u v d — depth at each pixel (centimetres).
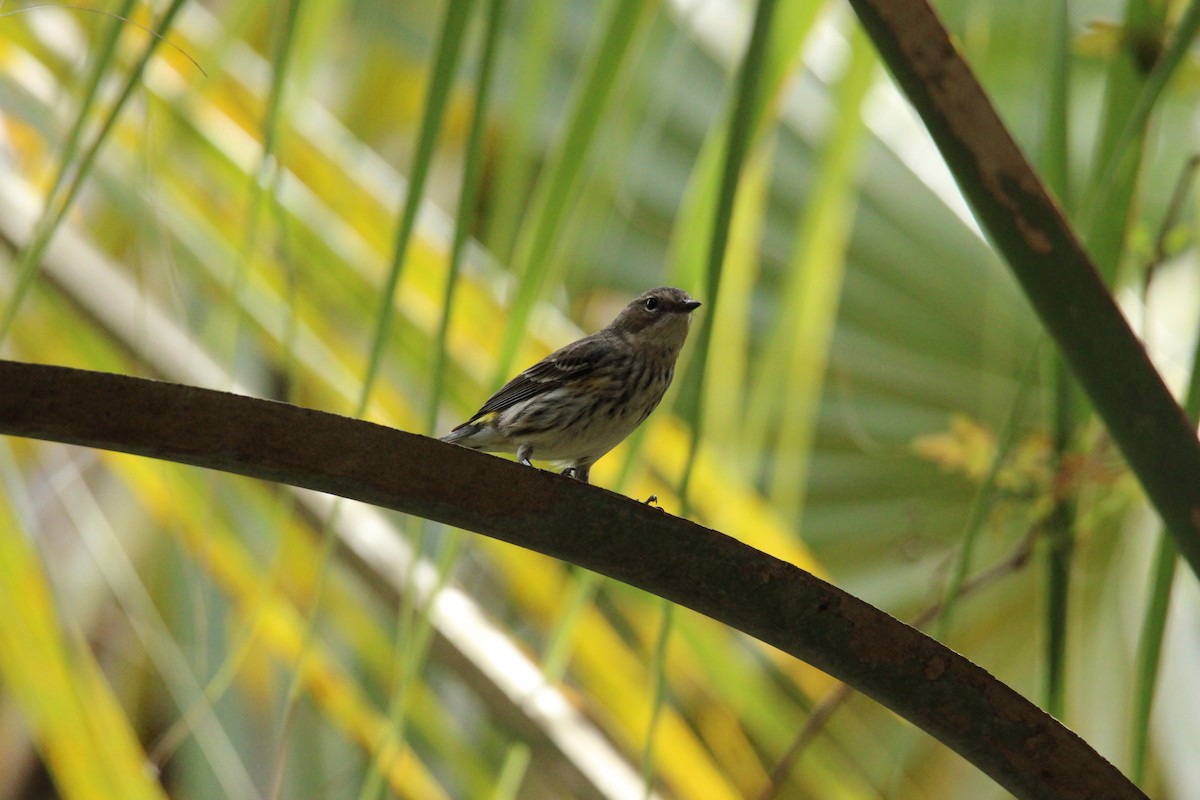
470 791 943
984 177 547
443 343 581
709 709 1014
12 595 807
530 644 1009
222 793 1134
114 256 1030
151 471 912
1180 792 920
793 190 1209
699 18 1180
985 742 543
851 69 773
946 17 986
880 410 1242
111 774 809
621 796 816
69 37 941
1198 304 980
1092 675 1059
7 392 481
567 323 951
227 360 874
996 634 1187
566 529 543
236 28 875
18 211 915
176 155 948
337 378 899
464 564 1021
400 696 654
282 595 896
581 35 1296
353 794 1125
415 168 579
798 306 831
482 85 577
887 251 1255
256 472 513
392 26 1529
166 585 1079
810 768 970
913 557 1116
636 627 946
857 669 545
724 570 545
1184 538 544
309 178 935
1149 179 1040
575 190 653
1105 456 823
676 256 684
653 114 1217
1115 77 673
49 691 804
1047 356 696
